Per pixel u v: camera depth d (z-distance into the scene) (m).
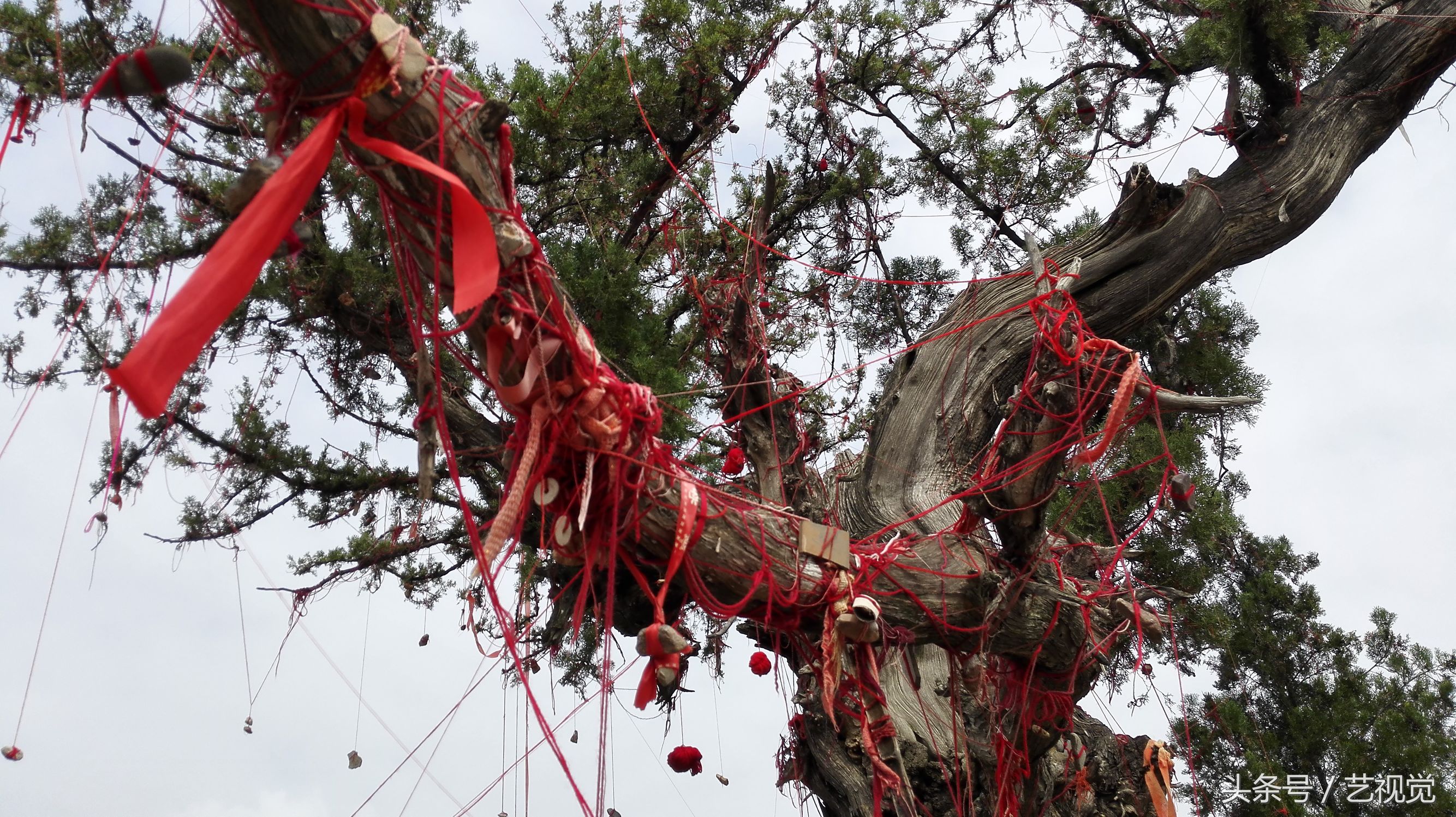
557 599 5.36
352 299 6.84
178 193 6.37
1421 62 8.49
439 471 7.58
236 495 7.45
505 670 6.93
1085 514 9.18
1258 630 10.20
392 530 7.90
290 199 2.64
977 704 6.54
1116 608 5.05
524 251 3.20
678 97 8.74
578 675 8.09
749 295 5.85
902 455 7.46
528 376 3.40
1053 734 5.53
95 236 5.57
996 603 4.96
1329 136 8.31
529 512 4.16
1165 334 9.81
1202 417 10.20
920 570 5.00
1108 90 10.48
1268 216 8.05
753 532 4.30
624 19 8.74
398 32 2.87
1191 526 9.43
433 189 3.07
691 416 7.61
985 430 7.57
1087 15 10.41
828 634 4.40
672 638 3.65
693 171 8.98
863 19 9.86
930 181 10.36
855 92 10.16
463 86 3.10
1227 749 9.56
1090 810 6.52
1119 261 7.91
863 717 4.57
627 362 6.96
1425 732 9.41
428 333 3.51
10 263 6.18
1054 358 4.81
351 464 7.82
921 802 6.14
